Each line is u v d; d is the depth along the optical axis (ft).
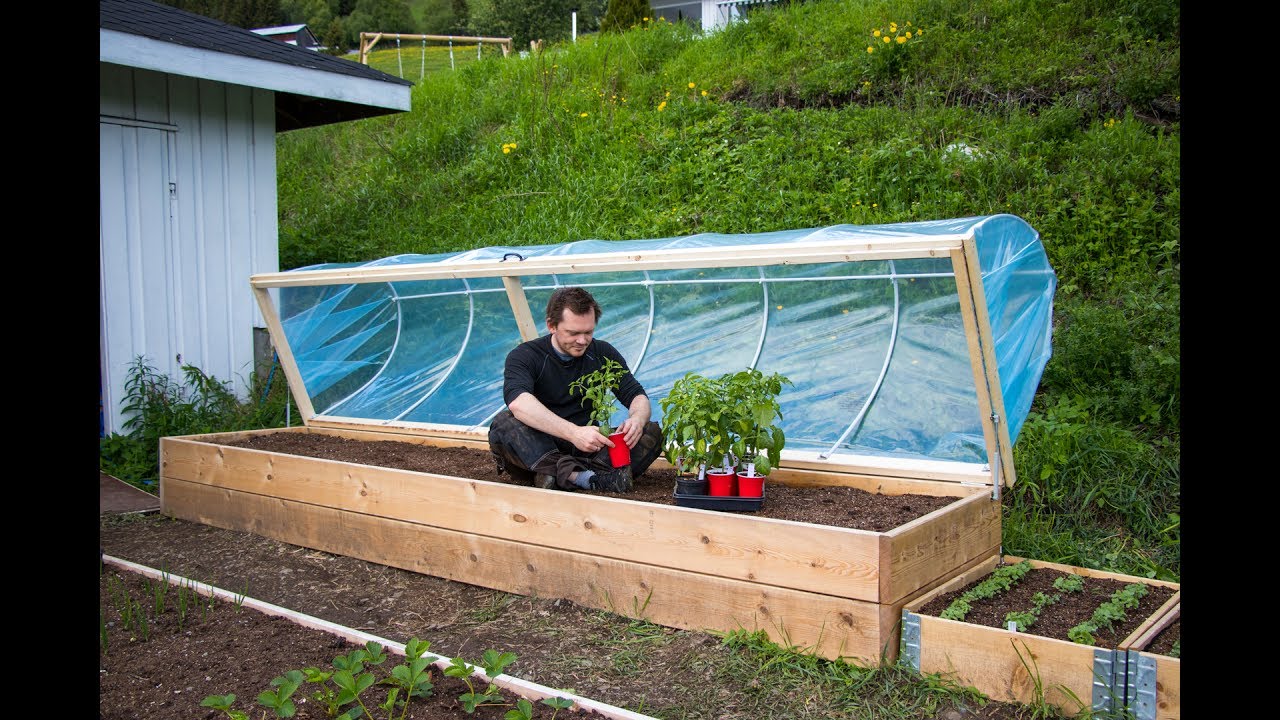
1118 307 19.47
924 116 27.76
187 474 18.93
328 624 11.75
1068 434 15.90
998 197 23.70
